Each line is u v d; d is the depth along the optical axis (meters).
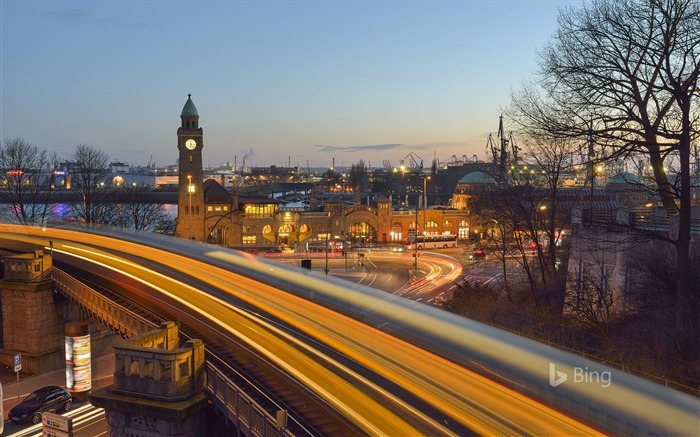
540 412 14.19
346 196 177.50
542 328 28.58
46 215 117.94
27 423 34.44
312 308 29.52
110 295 38.69
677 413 11.83
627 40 28.59
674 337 22.11
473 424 14.08
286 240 117.00
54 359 48.72
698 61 25.95
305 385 18.72
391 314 24.16
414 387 17.23
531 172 67.81
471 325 19.52
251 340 25.33
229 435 21.33
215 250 50.53
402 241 126.88
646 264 29.23
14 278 48.59
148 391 22.91
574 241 37.78
